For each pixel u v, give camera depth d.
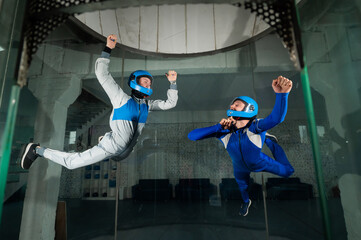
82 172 8.29
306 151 7.94
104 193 8.09
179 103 8.12
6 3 2.79
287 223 4.94
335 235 2.73
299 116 8.25
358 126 2.58
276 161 2.45
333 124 2.95
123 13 3.78
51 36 3.75
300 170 7.79
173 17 4.02
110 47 2.19
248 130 2.34
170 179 8.36
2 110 2.58
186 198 7.91
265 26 3.76
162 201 7.55
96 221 5.30
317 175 1.19
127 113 2.26
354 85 2.61
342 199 2.82
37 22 1.39
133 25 3.95
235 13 3.86
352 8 2.55
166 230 4.69
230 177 8.24
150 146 8.70
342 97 2.79
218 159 8.49
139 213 6.04
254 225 4.91
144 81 2.40
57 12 1.32
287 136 8.16
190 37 4.18
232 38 4.09
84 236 4.36
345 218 2.76
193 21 4.05
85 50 3.93
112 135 2.28
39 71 3.65
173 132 8.80
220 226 4.91
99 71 2.15
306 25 3.16
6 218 4.36
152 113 8.98
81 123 8.05
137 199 7.71
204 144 8.69
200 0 1.26
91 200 7.75
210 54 4.07
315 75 3.07
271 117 2.02
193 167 8.47
